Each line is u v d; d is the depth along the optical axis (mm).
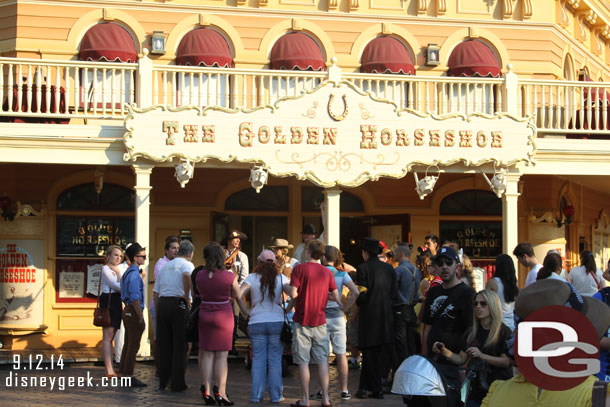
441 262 7523
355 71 17281
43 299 15531
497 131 14383
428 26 17688
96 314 11023
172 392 10250
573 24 20641
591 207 21078
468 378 6578
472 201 17703
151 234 16250
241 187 16766
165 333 10445
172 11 16688
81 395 9883
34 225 15617
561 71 18672
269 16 17078
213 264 9508
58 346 15492
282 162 13703
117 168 16016
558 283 4547
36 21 16078
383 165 13992
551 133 16484
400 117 14078
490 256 17641
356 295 9797
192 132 13469
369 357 9961
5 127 13273
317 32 17188
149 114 13375
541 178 17641
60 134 13453
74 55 16172
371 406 9477
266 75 13953
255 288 9852
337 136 13875
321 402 9664
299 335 9430
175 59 16609
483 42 17922
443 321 7418
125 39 16203
